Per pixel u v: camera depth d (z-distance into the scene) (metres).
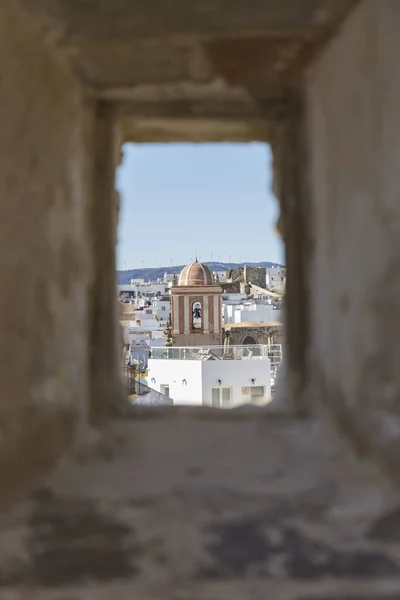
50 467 2.35
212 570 1.58
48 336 2.41
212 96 3.10
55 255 2.51
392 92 1.93
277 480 2.24
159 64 2.71
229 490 2.15
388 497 1.96
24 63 2.14
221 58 2.68
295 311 3.26
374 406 2.16
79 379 2.85
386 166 2.00
